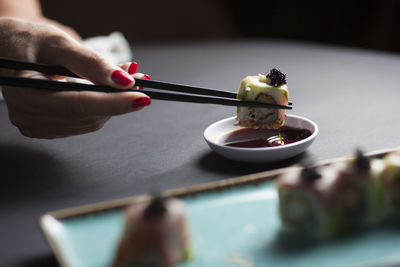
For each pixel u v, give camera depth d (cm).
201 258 44
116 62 92
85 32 184
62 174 57
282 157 55
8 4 90
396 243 44
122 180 55
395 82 80
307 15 187
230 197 49
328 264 42
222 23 198
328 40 186
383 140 60
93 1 181
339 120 66
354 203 46
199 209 48
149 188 53
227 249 44
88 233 45
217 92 59
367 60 94
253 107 56
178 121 69
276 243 45
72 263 43
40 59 60
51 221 46
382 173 47
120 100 56
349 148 58
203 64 99
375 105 71
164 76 91
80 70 57
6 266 45
